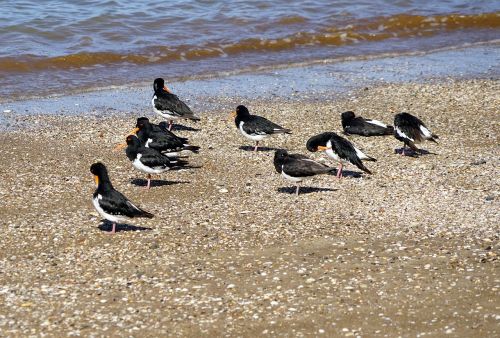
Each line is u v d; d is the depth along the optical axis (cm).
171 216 1698
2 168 1978
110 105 2538
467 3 3922
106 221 1677
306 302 1312
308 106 2533
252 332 1223
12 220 1667
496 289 1343
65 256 1497
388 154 2105
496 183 1864
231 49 3198
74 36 3183
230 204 1770
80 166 2022
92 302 1316
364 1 3825
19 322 1246
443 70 2947
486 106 2498
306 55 3170
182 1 3641
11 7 3425
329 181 1914
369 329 1227
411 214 1691
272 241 1565
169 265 1459
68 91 2673
